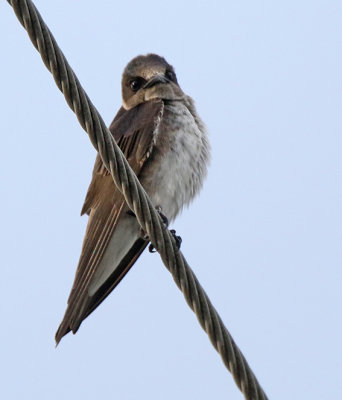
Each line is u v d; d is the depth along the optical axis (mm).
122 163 9445
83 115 9148
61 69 8906
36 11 8695
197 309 9672
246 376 9406
